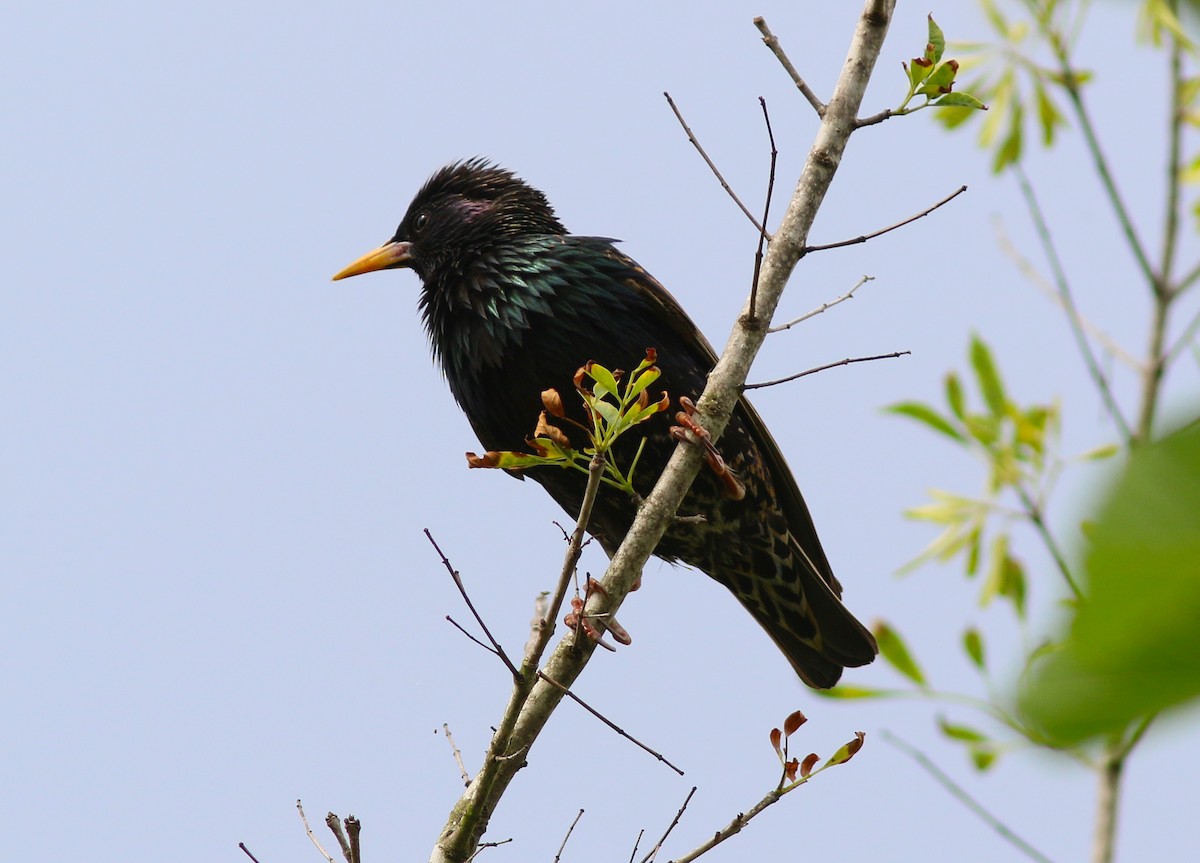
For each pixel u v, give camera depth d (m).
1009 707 1.40
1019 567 9.96
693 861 7.18
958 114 10.98
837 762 7.08
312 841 7.39
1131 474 1.28
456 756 7.86
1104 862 7.16
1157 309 9.39
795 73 8.49
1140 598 1.27
